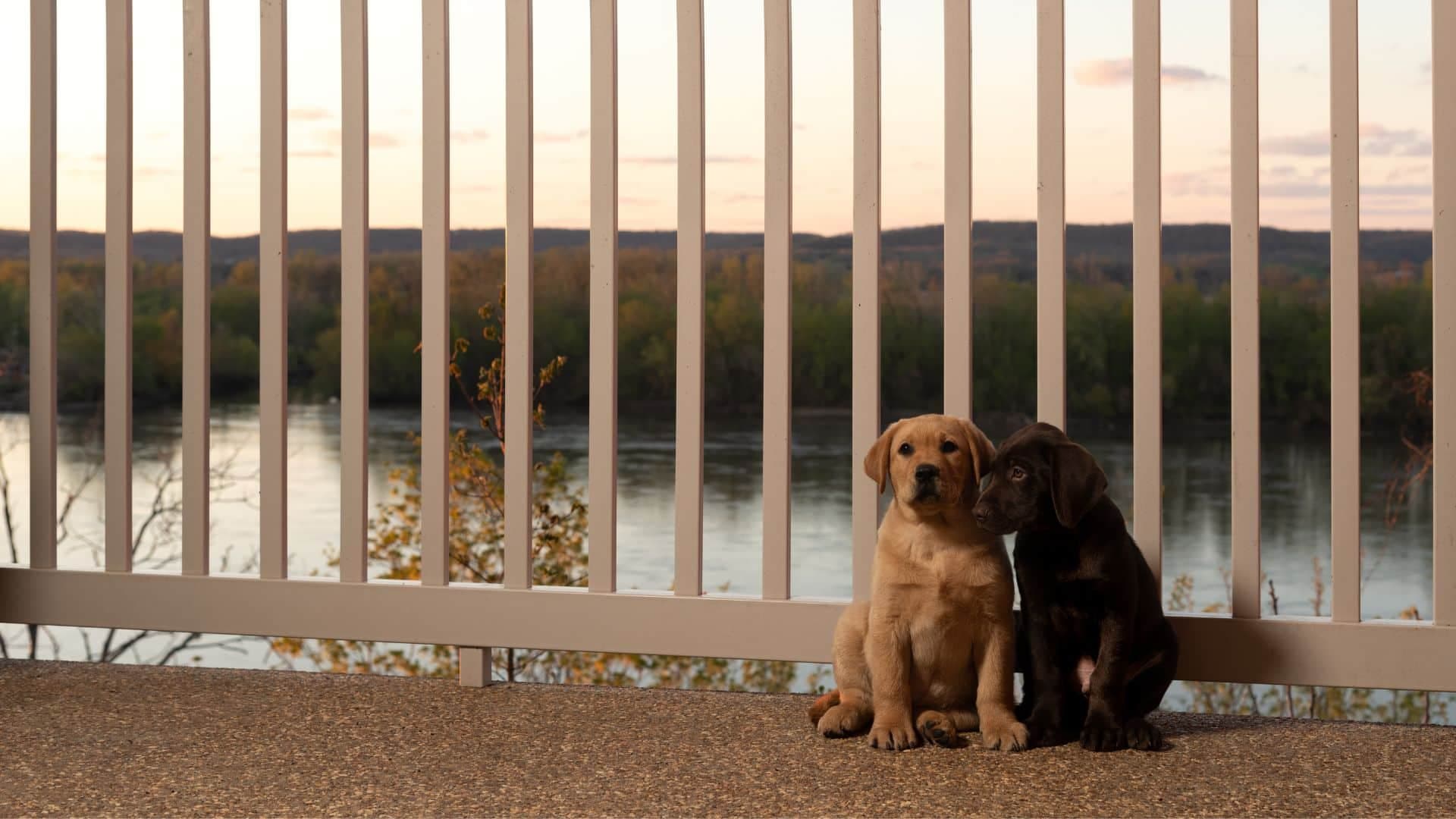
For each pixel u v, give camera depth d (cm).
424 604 209
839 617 196
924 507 169
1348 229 181
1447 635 182
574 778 159
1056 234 188
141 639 450
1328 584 401
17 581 221
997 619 173
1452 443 181
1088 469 162
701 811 146
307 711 191
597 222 202
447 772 161
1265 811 146
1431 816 144
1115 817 144
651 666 368
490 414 462
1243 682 188
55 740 175
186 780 158
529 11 202
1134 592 169
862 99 193
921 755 167
